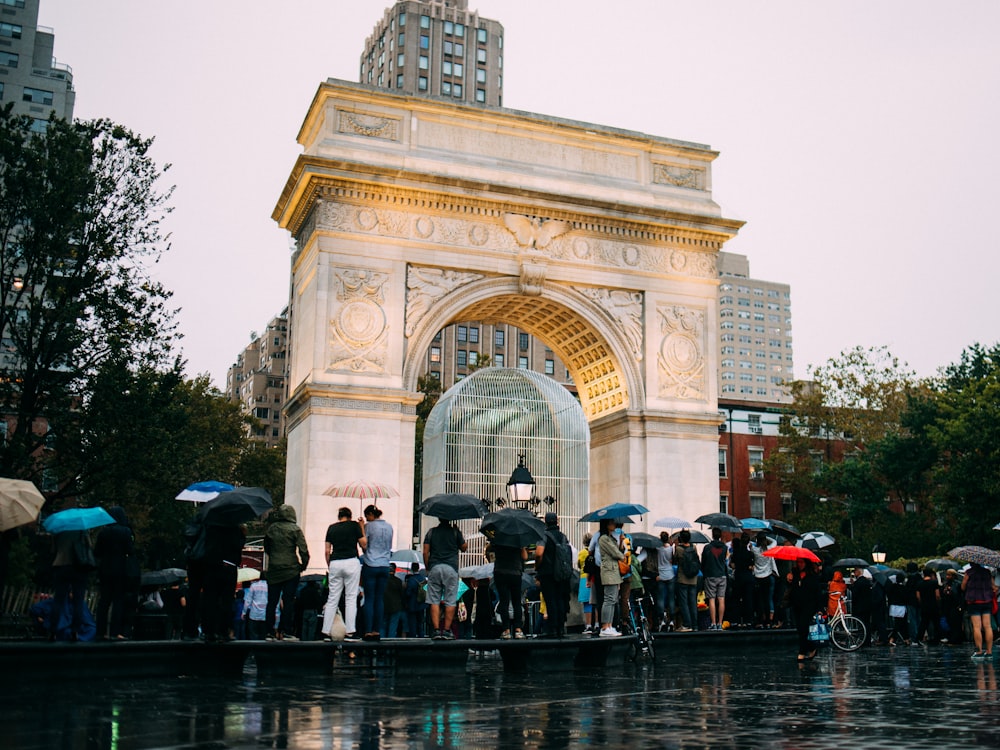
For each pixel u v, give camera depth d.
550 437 42.41
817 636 25.53
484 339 124.44
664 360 47.31
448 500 22.28
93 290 39.38
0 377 38.06
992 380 61.03
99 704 13.59
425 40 130.25
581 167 48.09
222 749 9.80
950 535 63.91
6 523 19.20
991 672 20.59
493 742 10.48
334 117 44.22
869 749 9.95
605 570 23.19
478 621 27.78
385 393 41.84
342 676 19.27
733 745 10.23
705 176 50.00
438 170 44.81
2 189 39.41
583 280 46.41
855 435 73.31
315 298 42.19
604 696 15.51
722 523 29.88
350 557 20.66
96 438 38.81
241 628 31.58
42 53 102.69
